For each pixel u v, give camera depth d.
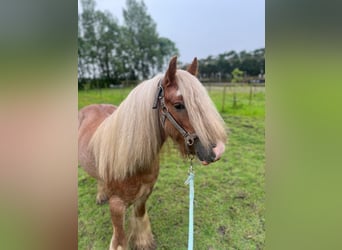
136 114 1.36
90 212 2.28
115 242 1.58
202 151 1.23
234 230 2.08
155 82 1.38
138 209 1.80
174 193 2.52
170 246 1.94
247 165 2.89
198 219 2.20
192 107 1.20
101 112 2.06
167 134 1.39
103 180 1.55
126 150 1.36
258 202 2.36
